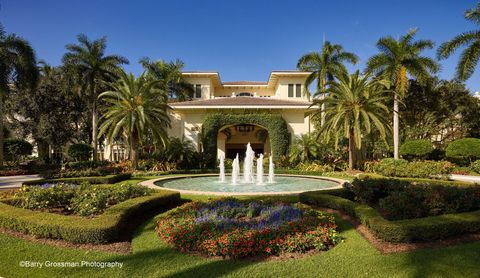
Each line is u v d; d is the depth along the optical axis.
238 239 4.89
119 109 21.02
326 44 28.31
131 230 6.36
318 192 8.95
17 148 26.27
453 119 31.56
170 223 6.08
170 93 32.41
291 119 26.75
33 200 7.44
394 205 6.46
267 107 25.50
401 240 5.31
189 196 10.27
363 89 19.77
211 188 13.45
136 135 21.66
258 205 7.28
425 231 5.32
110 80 28.75
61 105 31.75
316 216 6.46
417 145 25.88
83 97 30.30
